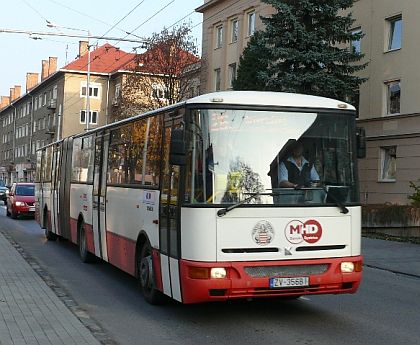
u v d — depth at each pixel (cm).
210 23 4319
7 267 1171
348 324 736
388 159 2838
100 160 1143
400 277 1198
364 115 2959
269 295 685
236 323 737
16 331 656
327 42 2422
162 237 767
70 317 735
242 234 682
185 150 693
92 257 1278
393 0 2805
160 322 741
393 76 2795
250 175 696
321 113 737
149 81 4081
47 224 1781
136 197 894
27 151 8456
